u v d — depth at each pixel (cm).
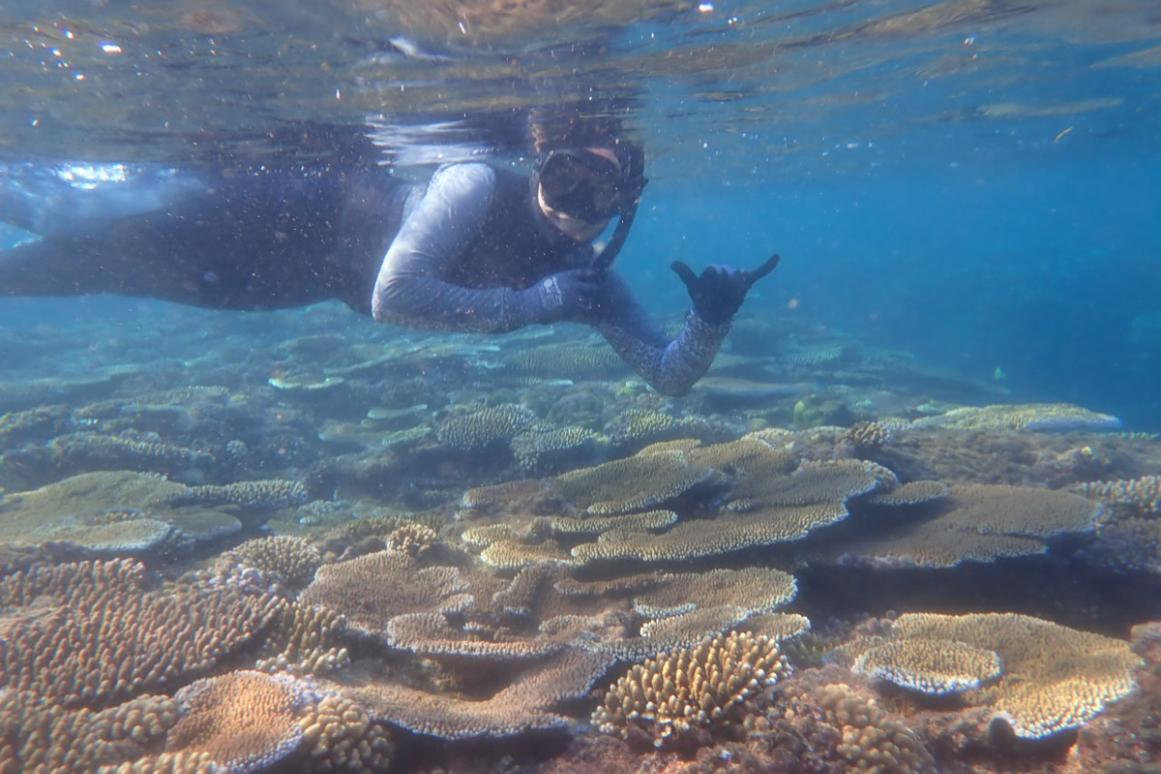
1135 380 793
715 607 120
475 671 115
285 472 306
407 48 212
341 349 491
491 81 248
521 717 96
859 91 416
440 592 134
